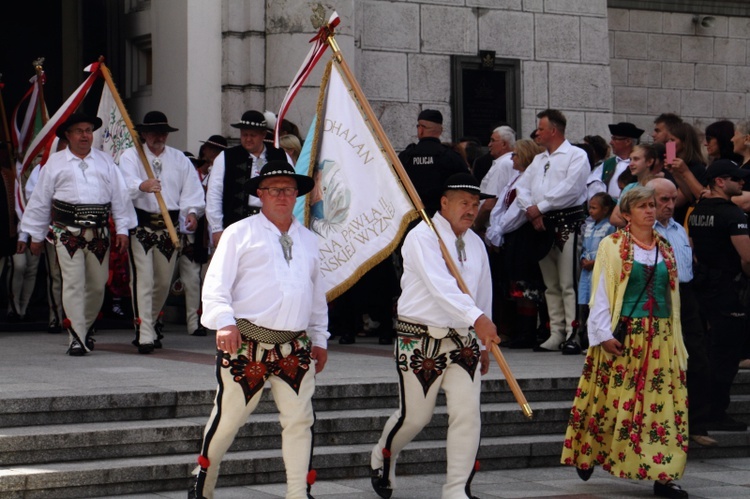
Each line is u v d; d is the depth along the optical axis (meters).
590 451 10.15
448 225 9.16
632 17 23.64
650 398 9.92
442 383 9.06
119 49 19.56
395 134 19.44
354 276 10.27
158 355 13.58
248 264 8.31
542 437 11.27
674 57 24.02
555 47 20.81
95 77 14.34
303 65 10.67
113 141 14.27
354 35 18.27
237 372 8.26
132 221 13.78
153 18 18.73
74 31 20.31
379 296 15.06
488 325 8.62
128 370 12.05
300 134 16.94
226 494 9.41
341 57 10.45
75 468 9.23
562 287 14.51
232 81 18.06
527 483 10.37
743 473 11.03
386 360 13.23
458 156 14.34
